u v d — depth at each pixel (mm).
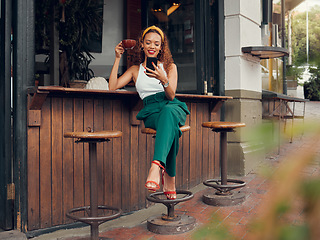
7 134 2861
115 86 3178
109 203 3367
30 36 2857
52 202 2951
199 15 4816
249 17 5473
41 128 2877
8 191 2852
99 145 3271
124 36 6305
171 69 3160
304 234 348
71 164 3070
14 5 2838
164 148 2602
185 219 3141
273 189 389
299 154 382
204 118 4746
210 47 5059
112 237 2908
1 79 2900
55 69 4223
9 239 2674
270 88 8961
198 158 4629
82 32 4617
